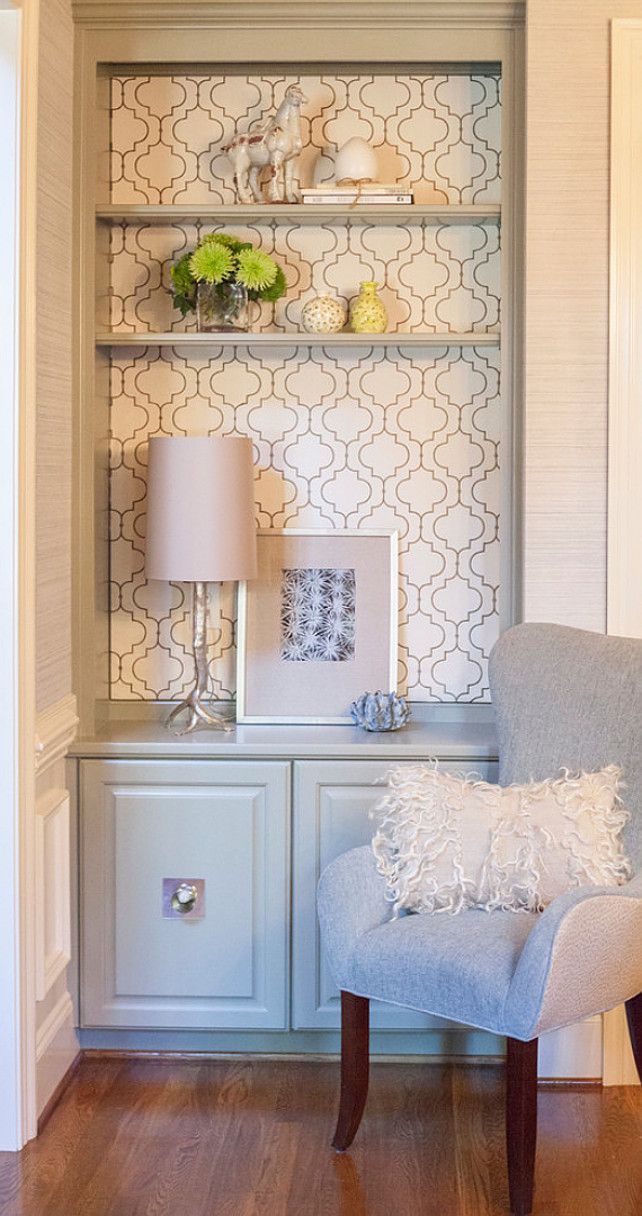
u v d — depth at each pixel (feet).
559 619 9.87
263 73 10.77
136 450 11.01
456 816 8.32
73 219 10.09
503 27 10.08
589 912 7.07
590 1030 9.72
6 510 8.38
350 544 10.94
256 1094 9.42
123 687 11.10
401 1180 8.13
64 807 9.62
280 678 10.82
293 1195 7.92
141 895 9.92
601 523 9.82
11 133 8.29
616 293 9.69
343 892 8.28
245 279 10.21
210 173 10.92
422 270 10.93
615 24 9.61
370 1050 10.07
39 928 8.82
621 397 9.74
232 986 9.93
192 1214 7.68
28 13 8.36
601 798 8.27
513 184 10.07
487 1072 9.85
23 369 8.41
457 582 11.05
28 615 8.55
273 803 9.82
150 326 10.95
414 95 10.86
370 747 9.80
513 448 10.19
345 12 10.05
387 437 11.00
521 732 8.96
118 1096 9.38
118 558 11.03
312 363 10.96
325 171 10.93
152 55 10.16
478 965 7.49
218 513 9.82
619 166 9.65
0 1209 7.73
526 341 9.77
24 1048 8.55
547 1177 8.21
